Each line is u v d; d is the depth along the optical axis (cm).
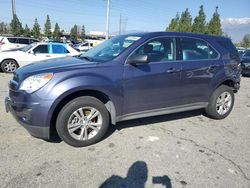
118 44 449
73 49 1170
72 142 379
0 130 429
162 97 452
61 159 350
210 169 346
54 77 354
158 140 426
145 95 430
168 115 559
